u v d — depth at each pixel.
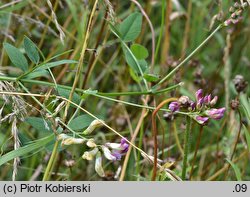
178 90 0.47
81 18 0.46
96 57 0.41
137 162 0.38
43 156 0.40
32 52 0.33
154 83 0.44
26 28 0.41
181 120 0.47
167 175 0.30
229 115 0.46
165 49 0.49
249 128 0.45
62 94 0.32
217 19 0.37
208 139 0.49
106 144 0.27
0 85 0.31
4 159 0.29
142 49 0.36
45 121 0.29
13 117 0.30
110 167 0.43
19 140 0.30
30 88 0.43
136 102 0.47
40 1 0.46
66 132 0.31
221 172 0.41
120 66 0.50
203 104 0.30
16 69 0.43
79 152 0.43
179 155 0.44
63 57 0.46
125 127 0.46
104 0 0.34
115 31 0.37
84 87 0.42
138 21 0.37
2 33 0.43
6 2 0.46
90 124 0.29
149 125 0.47
